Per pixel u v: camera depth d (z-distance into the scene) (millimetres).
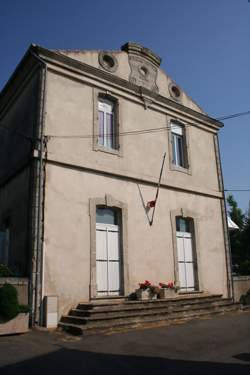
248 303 14617
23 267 9766
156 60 14430
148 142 13273
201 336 8453
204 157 15359
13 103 12977
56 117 10961
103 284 10945
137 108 13305
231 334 8711
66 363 6184
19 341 7703
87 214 10867
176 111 14609
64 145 10898
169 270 12578
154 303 10867
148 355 6754
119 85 12828
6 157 12742
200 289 13430
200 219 14312
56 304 9398
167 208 13203
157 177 13117
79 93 11711
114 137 12461
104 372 5730
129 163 12406
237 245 30625
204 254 14039
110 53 13016
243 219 32000
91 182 11234
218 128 16375
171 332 8828
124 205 11852
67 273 10031
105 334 8523
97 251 11055
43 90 10875
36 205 9898
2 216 12078
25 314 8570
